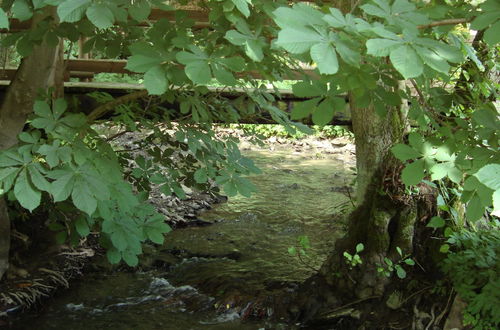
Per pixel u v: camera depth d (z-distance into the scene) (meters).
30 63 2.85
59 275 3.98
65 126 2.31
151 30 1.98
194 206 5.53
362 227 3.52
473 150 1.85
